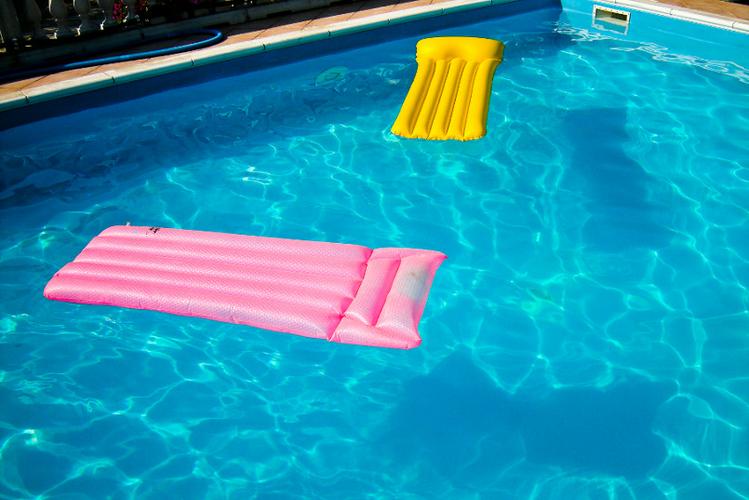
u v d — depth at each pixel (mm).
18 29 7137
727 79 7434
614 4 8812
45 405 4090
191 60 7242
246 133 6730
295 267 4625
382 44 8453
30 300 4781
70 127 6871
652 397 4035
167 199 5762
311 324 4199
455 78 6449
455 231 5316
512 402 4043
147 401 4109
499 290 4793
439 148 6383
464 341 4438
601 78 7527
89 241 5305
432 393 4113
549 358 4309
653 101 7035
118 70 7043
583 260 5035
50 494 3604
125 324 4625
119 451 3830
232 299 4398
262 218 5488
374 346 4145
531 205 5590
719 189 5734
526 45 8422
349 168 6113
